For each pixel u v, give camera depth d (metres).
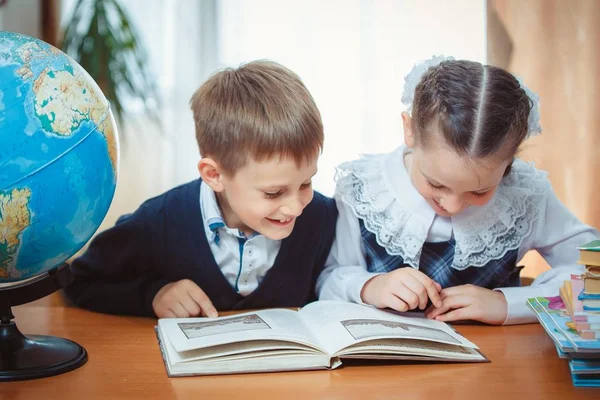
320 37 3.32
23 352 1.01
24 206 0.87
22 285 1.00
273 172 1.16
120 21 2.99
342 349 1.01
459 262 1.42
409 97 1.35
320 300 1.38
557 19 2.71
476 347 1.08
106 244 1.40
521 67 2.77
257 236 1.38
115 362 1.04
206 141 1.24
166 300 1.30
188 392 0.91
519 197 1.43
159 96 3.32
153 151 3.37
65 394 0.90
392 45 3.26
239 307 1.44
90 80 0.98
